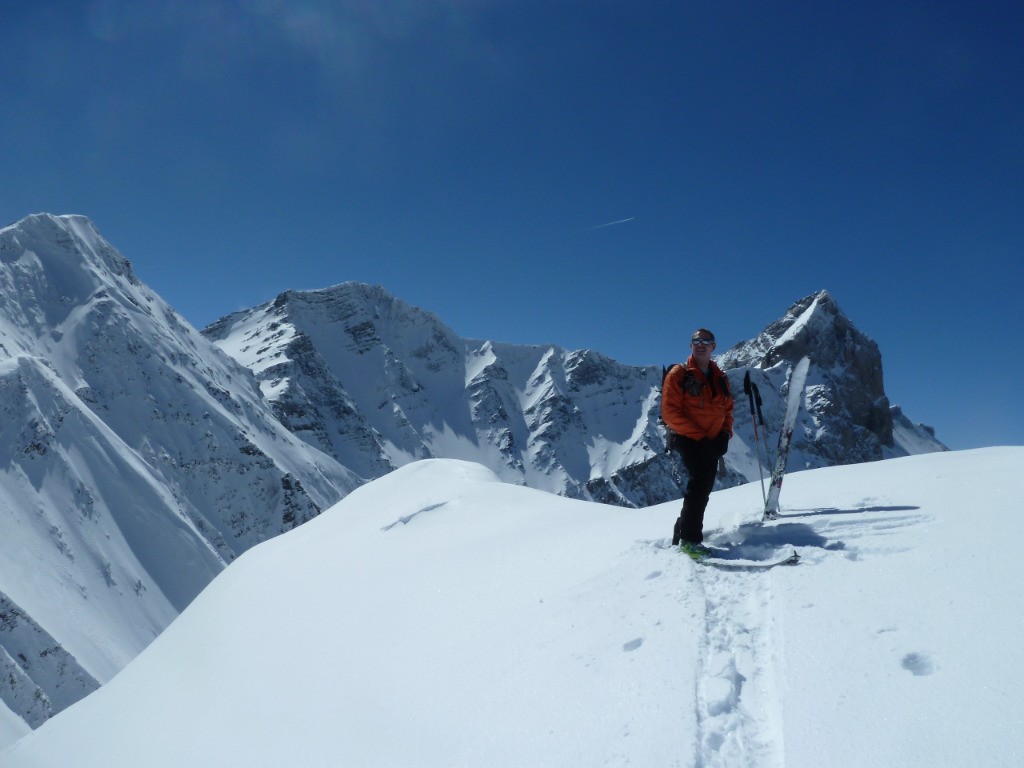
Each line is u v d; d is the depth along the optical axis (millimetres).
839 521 5633
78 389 184375
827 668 3688
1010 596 3807
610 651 4488
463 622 5969
